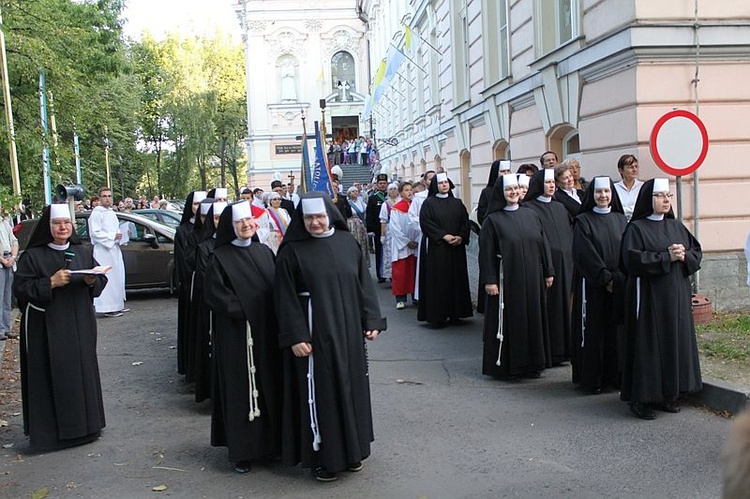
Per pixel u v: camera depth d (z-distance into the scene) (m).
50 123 17.09
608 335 6.79
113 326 11.42
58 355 5.81
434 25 22.14
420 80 26.16
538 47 12.27
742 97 9.16
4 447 6.00
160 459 5.63
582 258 6.68
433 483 4.96
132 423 6.58
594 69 9.98
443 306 10.19
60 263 5.89
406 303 12.67
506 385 7.34
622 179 8.74
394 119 33.47
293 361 5.09
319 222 5.06
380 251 15.63
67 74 16.80
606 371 6.82
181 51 50.69
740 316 8.68
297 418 5.11
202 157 46.56
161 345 9.95
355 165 40.34
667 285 5.96
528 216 7.52
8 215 10.55
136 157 40.66
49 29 16.17
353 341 5.04
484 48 15.74
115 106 28.69
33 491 5.07
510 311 7.36
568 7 11.65
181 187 45.44
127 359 9.16
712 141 9.16
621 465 5.11
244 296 5.18
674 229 6.14
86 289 6.00
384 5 36.59
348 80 52.47
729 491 1.51
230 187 62.75
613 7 9.41
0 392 7.68
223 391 5.25
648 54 8.91
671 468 5.02
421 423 6.21
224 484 5.09
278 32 50.97
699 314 8.35
